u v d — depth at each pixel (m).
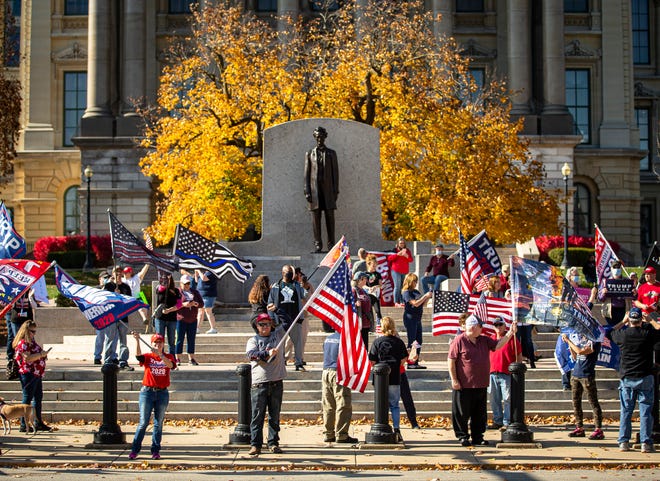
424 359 43.53
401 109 73.12
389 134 73.75
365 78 72.69
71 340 48.47
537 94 106.69
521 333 39.16
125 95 105.38
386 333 31.84
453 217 72.06
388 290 50.62
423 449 30.59
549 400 37.34
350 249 56.62
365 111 75.75
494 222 74.31
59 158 110.19
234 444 30.80
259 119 73.06
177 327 41.16
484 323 34.28
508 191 75.50
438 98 79.88
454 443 31.58
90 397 37.34
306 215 56.78
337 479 26.81
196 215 73.56
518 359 32.91
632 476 27.27
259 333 29.94
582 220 112.31
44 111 111.69
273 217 56.78
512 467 28.31
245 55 75.88
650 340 30.28
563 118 104.62
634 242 112.69
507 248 87.75
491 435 32.81
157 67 109.19
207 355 42.88
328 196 54.41
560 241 89.56
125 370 38.91
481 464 28.39
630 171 112.75
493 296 36.84
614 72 113.94
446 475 27.33
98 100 104.81
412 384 37.88
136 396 37.22
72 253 90.88
